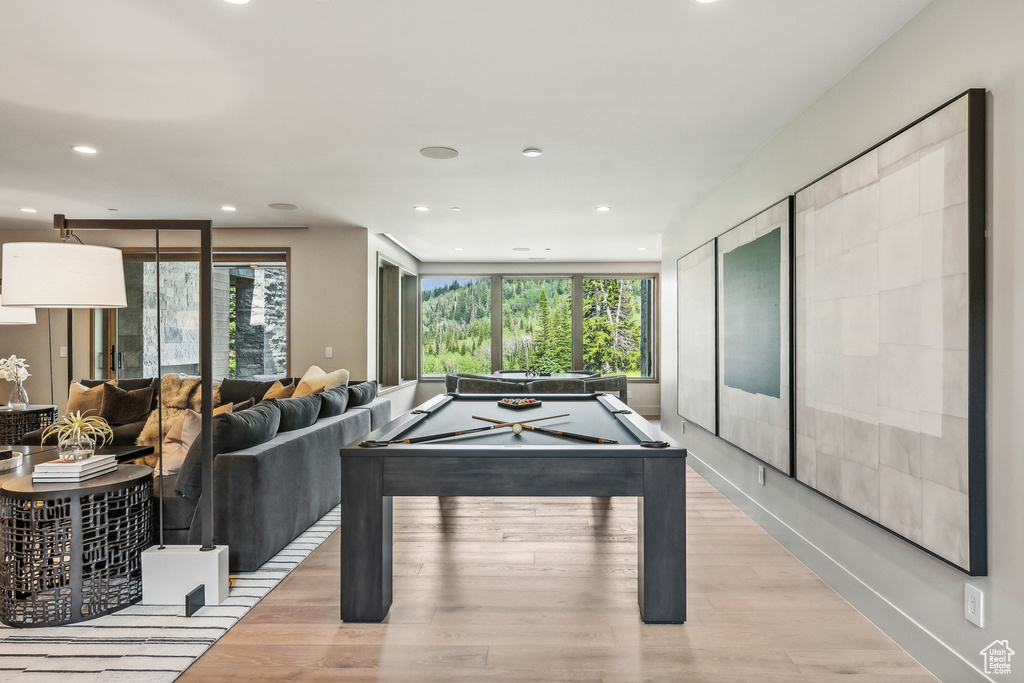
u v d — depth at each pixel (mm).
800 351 3008
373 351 6633
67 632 2301
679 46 2365
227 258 6629
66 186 4609
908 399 2127
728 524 3688
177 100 2906
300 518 3477
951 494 1900
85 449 2596
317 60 2486
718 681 1971
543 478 2363
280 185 4559
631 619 2414
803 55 2447
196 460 2904
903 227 2156
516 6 2072
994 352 1780
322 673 2016
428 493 2375
